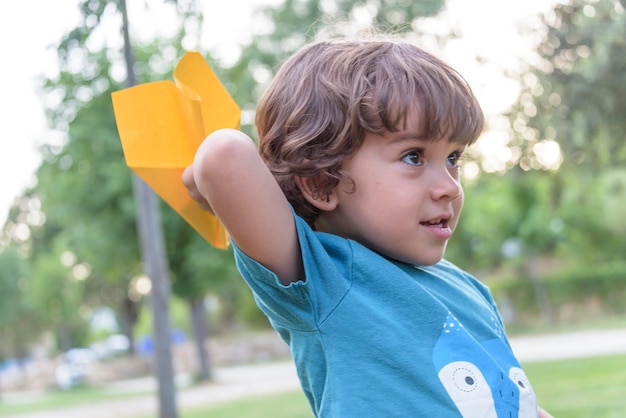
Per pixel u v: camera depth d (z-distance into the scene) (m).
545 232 25.19
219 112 1.31
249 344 25.98
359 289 1.19
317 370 1.18
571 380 8.75
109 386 24.09
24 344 35.00
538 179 6.43
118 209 15.30
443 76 1.24
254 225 1.11
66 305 32.47
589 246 25.45
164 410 9.01
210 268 16.64
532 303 23.75
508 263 27.11
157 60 8.27
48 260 31.98
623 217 23.91
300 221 1.17
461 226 26.48
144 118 1.23
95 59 5.22
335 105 1.23
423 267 1.37
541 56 5.11
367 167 1.22
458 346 1.19
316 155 1.23
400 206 1.21
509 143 5.53
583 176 6.14
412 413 1.12
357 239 1.26
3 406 19.75
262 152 1.33
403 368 1.15
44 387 27.94
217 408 11.40
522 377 1.28
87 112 12.48
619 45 4.80
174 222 16.50
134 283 36.34
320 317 1.16
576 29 4.99
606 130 5.20
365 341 1.15
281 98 1.30
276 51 10.99
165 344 9.12
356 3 6.89
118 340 45.06
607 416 6.20
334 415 1.13
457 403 1.14
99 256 15.83
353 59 1.26
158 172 1.23
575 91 5.05
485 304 1.40
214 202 1.10
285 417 9.28
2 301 32.53
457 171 1.31
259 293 1.17
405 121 1.20
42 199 15.78
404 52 1.28
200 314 18.42
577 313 23.48
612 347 12.95
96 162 14.09
